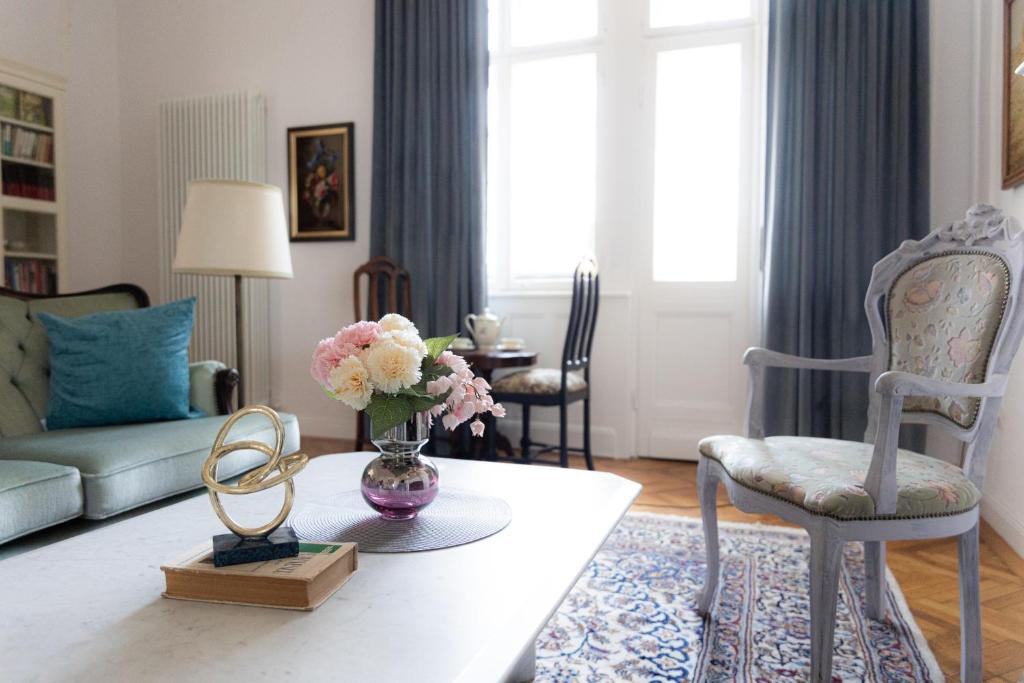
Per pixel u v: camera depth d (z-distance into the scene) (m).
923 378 1.28
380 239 3.92
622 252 3.69
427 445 3.74
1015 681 1.46
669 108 3.62
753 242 3.46
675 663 1.53
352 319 4.14
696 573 2.05
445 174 3.74
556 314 3.76
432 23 3.74
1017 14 2.38
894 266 1.74
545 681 1.45
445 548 1.12
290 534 1.00
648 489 3.07
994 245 1.52
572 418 3.78
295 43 4.21
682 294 3.62
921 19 3.04
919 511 1.28
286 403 4.31
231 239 2.67
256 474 1.02
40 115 4.01
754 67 3.48
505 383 3.10
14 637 0.82
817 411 3.24
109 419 2.20
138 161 4.62
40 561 1.07
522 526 1.23
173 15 4.49
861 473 1.37
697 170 3.59
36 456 1.81
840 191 3.16
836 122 3.16
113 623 0.86
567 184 3.80
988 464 2.59
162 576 1.01
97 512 1.73
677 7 3.60
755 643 1.62
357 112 4.09
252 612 0.89
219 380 2.47
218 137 4.30
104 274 4.57
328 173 4.14
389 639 0.81
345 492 1.47
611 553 2.22
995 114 2.71
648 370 3.69
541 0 3.83
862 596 1.89
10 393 2.20
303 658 0.77
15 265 3.93
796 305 3.23
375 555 1.09
